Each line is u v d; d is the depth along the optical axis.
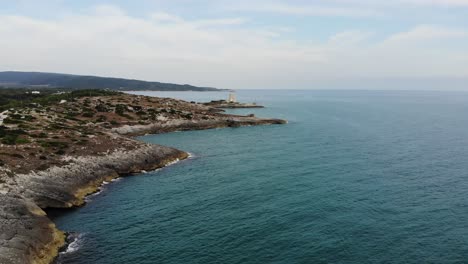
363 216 39.81
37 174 47.06
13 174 45.00
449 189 49.44
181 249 32.88
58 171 49.88
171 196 47.97
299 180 53.91
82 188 49.06
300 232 35.97
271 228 36.94
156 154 67.44
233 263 30.39
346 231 36.12
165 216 40.84
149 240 34.75
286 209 42.03
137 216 41.00
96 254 32.03
